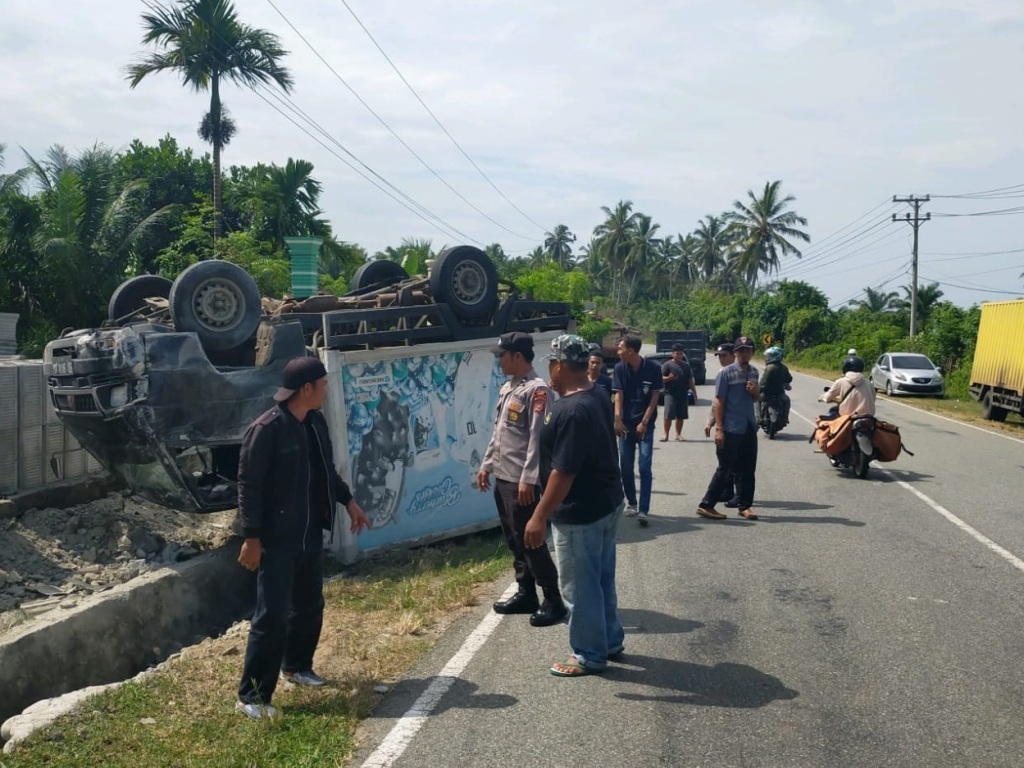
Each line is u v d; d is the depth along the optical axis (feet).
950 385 104.58
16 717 15.15
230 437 24.84
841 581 23.61
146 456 24.35
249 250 79.05
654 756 13.58
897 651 18.28
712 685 16.40
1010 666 17.46
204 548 27.27
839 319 204.23
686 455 48.08
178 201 112.78
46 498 28.12
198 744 14.01
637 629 19.67
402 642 19.07
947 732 14.46
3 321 44.62
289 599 15.48
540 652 18.22
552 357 16.62
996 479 41.45
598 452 16.31
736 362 31.01
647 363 30.37
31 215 64.23
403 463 27.43
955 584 23.39
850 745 13.97
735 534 29.09
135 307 30.89
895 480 40.63
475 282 29.14
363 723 14.94
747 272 261.44
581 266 393.50
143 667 21.79
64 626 20.04
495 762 13.42
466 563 25.85
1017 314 72.08
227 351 26.20
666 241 360.89
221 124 90.43
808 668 17.29
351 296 31.99
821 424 42.80
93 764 13.33
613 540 17.60
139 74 86.74
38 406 28.68
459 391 29.32
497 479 20.36
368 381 26.53
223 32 85.66
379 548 26.63
